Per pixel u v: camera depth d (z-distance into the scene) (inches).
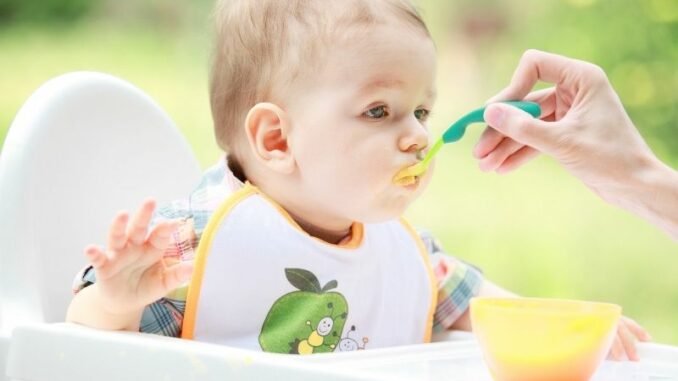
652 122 180.1
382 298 53.1
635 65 181.2
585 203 171.8
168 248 48.6
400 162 49.1
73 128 53.1
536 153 50.9
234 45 53.1
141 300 42.3
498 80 193.3
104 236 53.3
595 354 35.9
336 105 49.0
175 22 203.9
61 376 40.3
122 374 38.5
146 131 56.9
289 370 34.3
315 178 50.0
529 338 35.2
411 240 56.5
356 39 49.2
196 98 198.5
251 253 48.9
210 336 47.8
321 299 50.3
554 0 189.6
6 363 44.3
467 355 43.9
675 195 43.3
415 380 32.1
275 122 51.1
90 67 203.0
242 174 53.9
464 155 180.2
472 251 173.2
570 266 168.9
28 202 50.4
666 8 178.9
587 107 45.0
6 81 199.9
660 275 164.4
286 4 51.6
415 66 49.8
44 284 49.9
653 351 46.4
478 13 194.7
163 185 57.1
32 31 204.1
